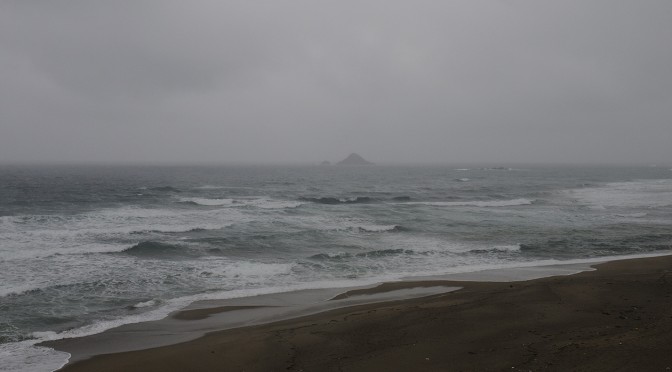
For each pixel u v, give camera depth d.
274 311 12.51
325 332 10.48
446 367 8.29
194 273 16.12
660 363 7.82
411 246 21.23
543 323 10.64
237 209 33.50
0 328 10.95
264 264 17.55
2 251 18.20
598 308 11.66
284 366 8.69
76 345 10.00
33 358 9.26
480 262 18.44
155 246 19.67
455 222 28.42
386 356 8.95
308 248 20.67
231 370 8.64
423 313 11.68
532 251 20.39
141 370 8.70
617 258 19.12
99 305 12.73
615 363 7.90
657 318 10.54
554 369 7.82
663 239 22.95
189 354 9.39
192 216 29.39
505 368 8.04
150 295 13.70
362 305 12.98
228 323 11.52
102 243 20.48
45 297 13.16
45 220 26.23
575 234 24.30
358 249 20.50
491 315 11.37
